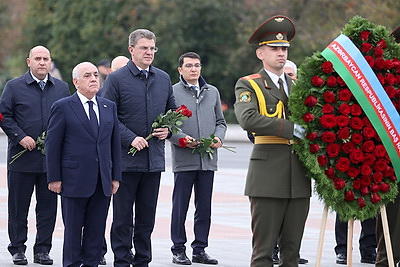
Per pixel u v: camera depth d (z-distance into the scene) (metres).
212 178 11.30
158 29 46.56
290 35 8.65
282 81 8.56
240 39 46.12
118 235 9.76
